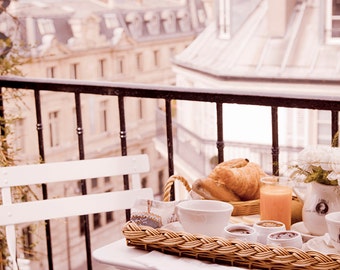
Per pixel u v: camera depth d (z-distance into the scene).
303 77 17.84
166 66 25.44
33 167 2.35
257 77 18.06
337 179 1.92
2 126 3.85
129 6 25.00
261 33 18.67
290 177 2.08
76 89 3.01
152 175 25.45
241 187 2.18
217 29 19.48
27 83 3.13
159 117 25.50
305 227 2.06
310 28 17.78
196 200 2.04
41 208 2.35
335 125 2.54
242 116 17.11
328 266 1.73
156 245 1.92
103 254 1.93
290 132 16.58
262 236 1.94
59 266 24.64
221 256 1.83
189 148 20.27
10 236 2.31
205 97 2.76
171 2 24.09
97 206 2.41
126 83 2.91
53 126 24.45
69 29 22.02
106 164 2.43
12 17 4.11
